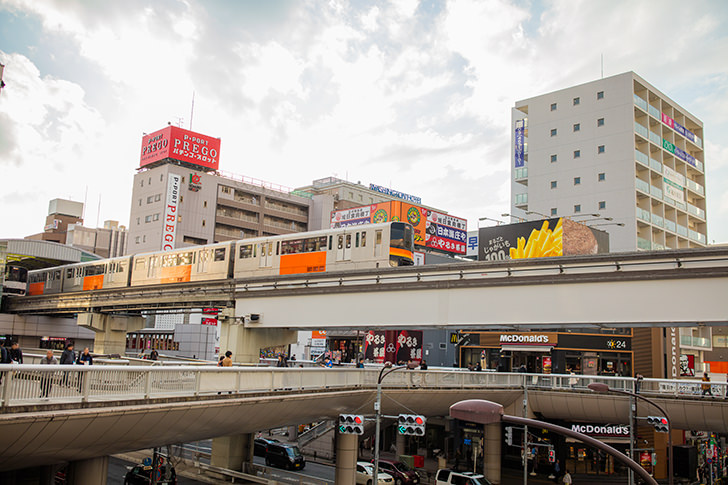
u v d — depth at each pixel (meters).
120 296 55.94
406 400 29.19
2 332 71.50
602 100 69.44
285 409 22.52
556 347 46.19
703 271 25.41
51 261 80.38
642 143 69.19
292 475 34.25
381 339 57.62
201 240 100.50
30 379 13.91
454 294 32.88
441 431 45.75
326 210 115.38
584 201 68.94
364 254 39.00
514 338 48.25
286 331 47.53
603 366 45.50
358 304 37.00
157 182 98.62
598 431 39.72
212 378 19.06
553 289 29.61
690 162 76.31
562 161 71.50
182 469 35.72
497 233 47.31
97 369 15.33
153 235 96.75
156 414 17.09
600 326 29.28
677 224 71.44
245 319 43.94
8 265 75.06
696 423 31.84
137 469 30.78
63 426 14.73
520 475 40.47
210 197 101.94
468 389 32.22
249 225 106.62
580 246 44.19
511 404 36.47
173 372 17.69
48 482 22.16
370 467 35.16
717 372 65.31
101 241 128.75
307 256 42.34
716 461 51.84
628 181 65.94
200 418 18.83
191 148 101.19
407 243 38.47
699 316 25.53
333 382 24.95
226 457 34.44
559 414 36.44
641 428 41.06
